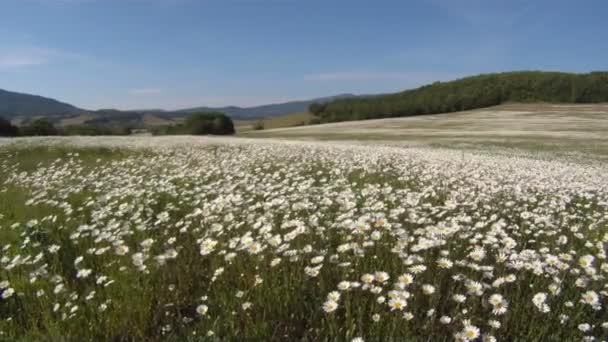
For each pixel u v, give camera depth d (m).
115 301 3.12
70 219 5.41
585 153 20.72
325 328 2.89
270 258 3.82
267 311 3.09
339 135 40.25
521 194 6.85
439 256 3.83
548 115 55.19
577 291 3.28
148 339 2.85
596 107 65.31
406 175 9.41
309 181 7.58
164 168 10.03
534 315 2.88
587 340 2.64
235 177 8.79
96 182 7.91
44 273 3.48
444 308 3.19
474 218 5.49
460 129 41.59
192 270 3.84
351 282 3.21
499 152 20.28
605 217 5.51
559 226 5.23
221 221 5.01
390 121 59.16
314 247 4.15
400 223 4.74
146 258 3.63
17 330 2.86
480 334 2.77
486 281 3.56
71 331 2.81
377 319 2.73
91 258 4.09
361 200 6.29
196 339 2.75
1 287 3.32
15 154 14.29
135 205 6.00
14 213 5.82
